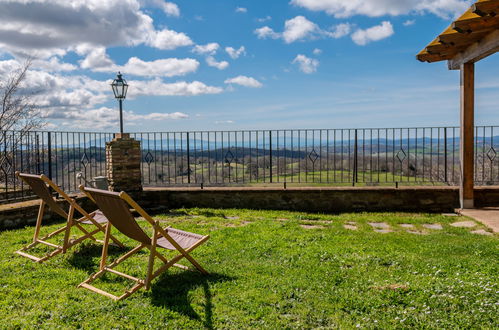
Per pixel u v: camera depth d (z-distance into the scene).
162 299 3.33
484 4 4.77
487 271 3.89
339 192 8.13
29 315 2.99
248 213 7.72
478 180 7.95
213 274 3.96
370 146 8.22
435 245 5.04
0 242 5.18
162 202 8.51
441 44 7.36
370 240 5.37
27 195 8.86
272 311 3.07
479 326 2.76
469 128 7.62
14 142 6.81
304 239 5.43
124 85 8.05
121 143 7.96
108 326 2.85
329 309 3.10
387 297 3.26
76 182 7.57
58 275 3.93
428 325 2.79
